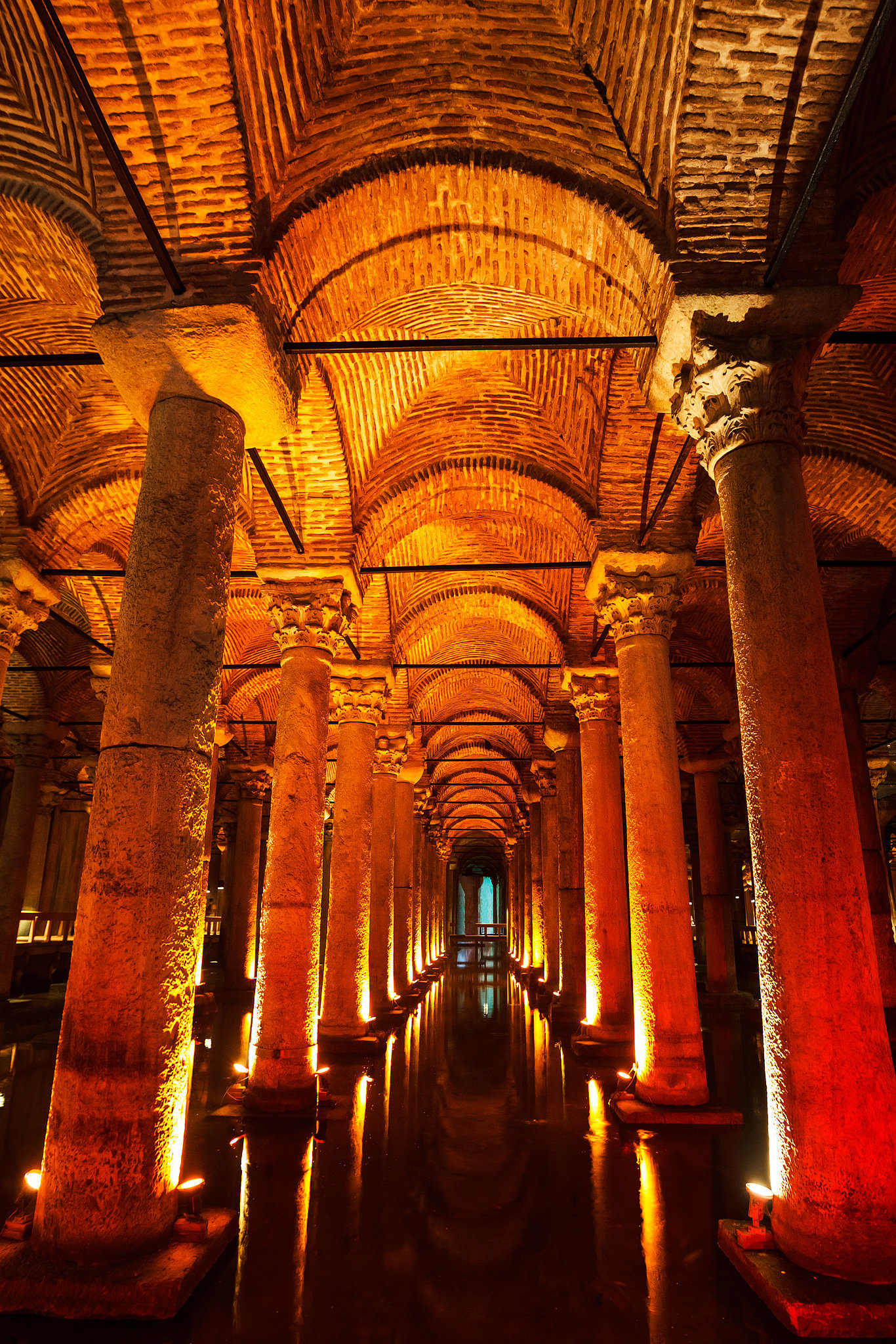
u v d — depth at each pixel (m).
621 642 8.11
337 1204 4.87
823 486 9.20
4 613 8.73
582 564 8.82
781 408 4.70
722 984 16.45
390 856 14.77
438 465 9.60
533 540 11.67
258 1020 7.40
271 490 7.52
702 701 17.06
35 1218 3.73
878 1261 3.50
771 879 4.10
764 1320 3.43
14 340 7.67
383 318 7.53
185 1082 4.02
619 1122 6.93
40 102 4.98
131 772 4.00
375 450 8.98
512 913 32.31
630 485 8.28
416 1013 15.48
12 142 5.36
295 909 7.52
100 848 3.92
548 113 5.20
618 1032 10.30
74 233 5.73
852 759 12.55
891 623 12.98
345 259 5.89
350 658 11.95
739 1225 4.16
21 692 16.20
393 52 5.05
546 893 17.67
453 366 8.67
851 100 3.84
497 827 37.12
